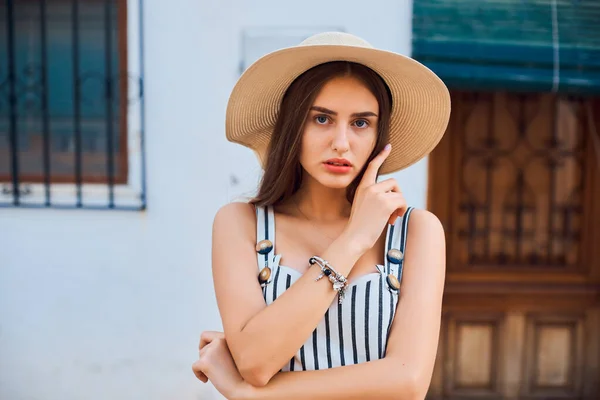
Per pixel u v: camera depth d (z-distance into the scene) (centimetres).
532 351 347
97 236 310
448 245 342
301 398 122
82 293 312
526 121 339
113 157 315
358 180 143
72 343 314
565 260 345
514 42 284
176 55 301
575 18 289
